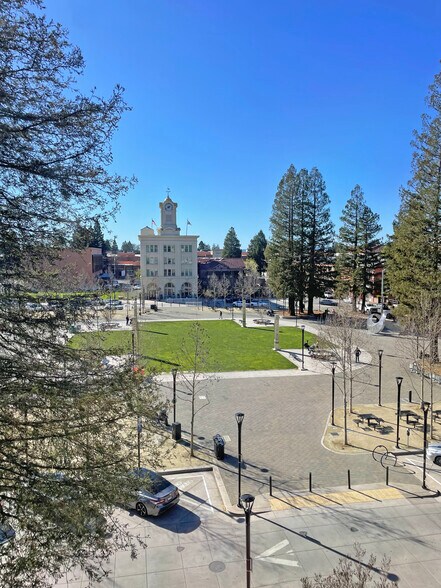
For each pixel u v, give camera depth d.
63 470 6.94
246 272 76.31
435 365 27.58
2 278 6.89
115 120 7.57
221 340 38.25
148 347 33.69
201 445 16.92
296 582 9.53
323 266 54.59
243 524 11.82
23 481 6.49
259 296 78.25
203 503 12.92
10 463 6.74
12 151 6.75
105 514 8.06
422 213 28.55
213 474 14.72
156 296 70.44
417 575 9.67
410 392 22.19
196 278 73.94
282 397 22.78
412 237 29.59
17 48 6.50
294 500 12.96
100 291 8.89
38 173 6.89
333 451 16.42
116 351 8.34
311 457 15.93
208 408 21.08
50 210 7.31
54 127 7.03
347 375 26.58
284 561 10.22
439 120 26.97
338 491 13.49
